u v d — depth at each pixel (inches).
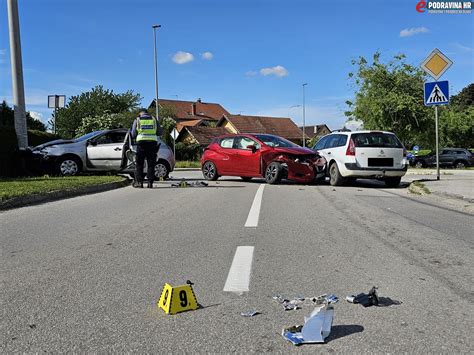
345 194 442.0
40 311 140.7
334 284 164.2
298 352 113.2
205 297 152.2
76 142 623.8
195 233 252.1
